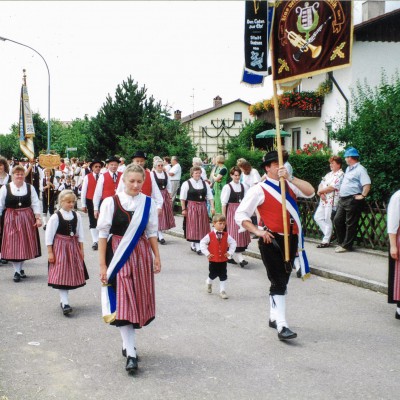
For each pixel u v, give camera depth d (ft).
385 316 19.65
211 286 23.57
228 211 29.86
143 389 13.28
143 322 14.25
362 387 13.28
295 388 13.25
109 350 16.19
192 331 17.98
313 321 19.06
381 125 33.60
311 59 18.42
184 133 76.13
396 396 12.73
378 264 27.89
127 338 14.61
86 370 14.57
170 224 38.93
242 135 84.74
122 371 14.48
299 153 54.34
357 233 33.09
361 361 15.07
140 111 99.91
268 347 16.31
